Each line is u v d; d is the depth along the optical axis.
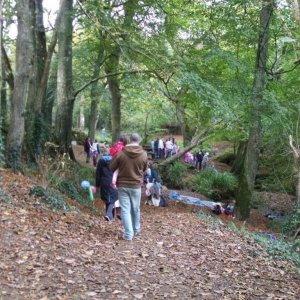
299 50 5.49
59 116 18.95
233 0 15.05
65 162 15.94
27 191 10.11
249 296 5.55
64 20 18.11
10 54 27.05
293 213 15.15
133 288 5.34
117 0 17.27
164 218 11.32
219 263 6.94
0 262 5.48
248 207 17.48
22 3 13.05
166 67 14.59
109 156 9.85
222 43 17.62
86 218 9.36
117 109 25.61
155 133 44.78
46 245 6.49
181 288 5.54
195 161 32.00
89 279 5.44
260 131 16.98
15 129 13.24
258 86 15.85
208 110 17.25
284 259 8.29
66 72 18.88
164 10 16.67
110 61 21.69
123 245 7.28
